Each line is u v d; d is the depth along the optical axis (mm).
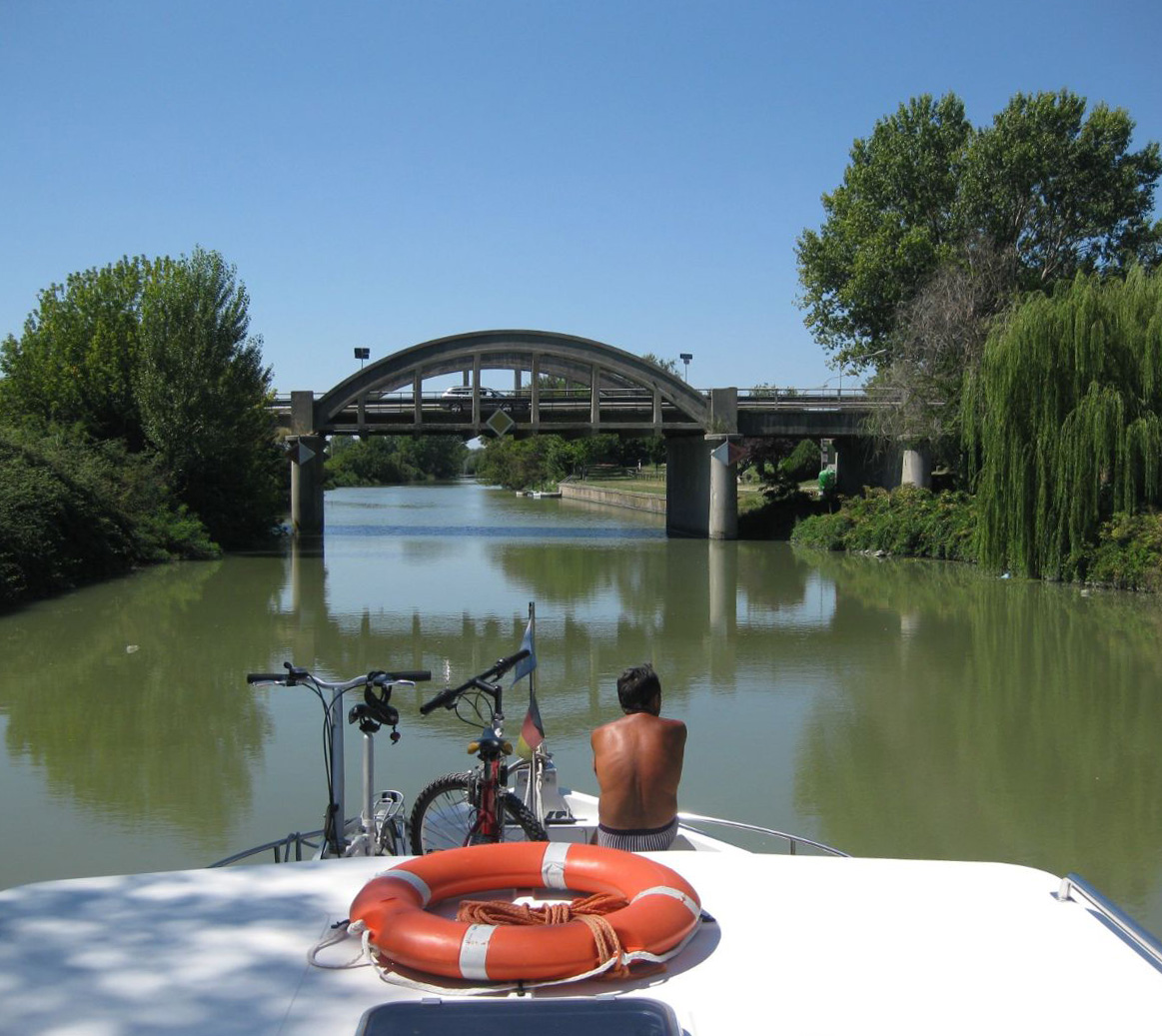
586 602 24203
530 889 2744
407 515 64562
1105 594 25156
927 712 13383
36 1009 2088
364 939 2322
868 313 48969
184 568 31594
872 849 8492
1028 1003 2141
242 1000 2131
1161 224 48812
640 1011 2021
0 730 12266
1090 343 26203
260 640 18844
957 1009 2121
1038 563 27750
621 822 4938
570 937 2258
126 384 39156
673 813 5035
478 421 42750
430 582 28062
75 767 10750
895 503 37281
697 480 45562
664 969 2285
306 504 43344
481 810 5129
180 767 10727
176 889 2684
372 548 39000
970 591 25922
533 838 5199
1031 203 48250
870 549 36688
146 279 41031
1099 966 2289
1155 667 16406
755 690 14703
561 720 13062
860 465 44500
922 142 50344
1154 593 24938
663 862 2898
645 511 66125
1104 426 25859
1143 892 7598
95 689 14555
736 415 42531
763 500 55781
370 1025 1987
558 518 60188
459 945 2221
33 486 27266
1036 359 26859
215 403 37750
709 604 23906
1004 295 38688
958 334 37906
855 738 12039
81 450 33719
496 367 44125
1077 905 2598
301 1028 2031
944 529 34469
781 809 9539
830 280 51406
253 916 2521
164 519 34375
